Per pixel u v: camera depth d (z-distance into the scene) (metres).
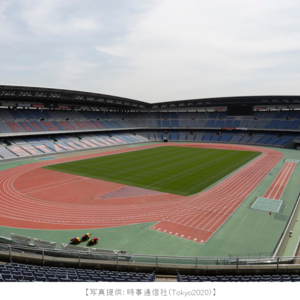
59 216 28.53
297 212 29.20
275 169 49.66
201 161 59.31
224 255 20.47
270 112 101.31
